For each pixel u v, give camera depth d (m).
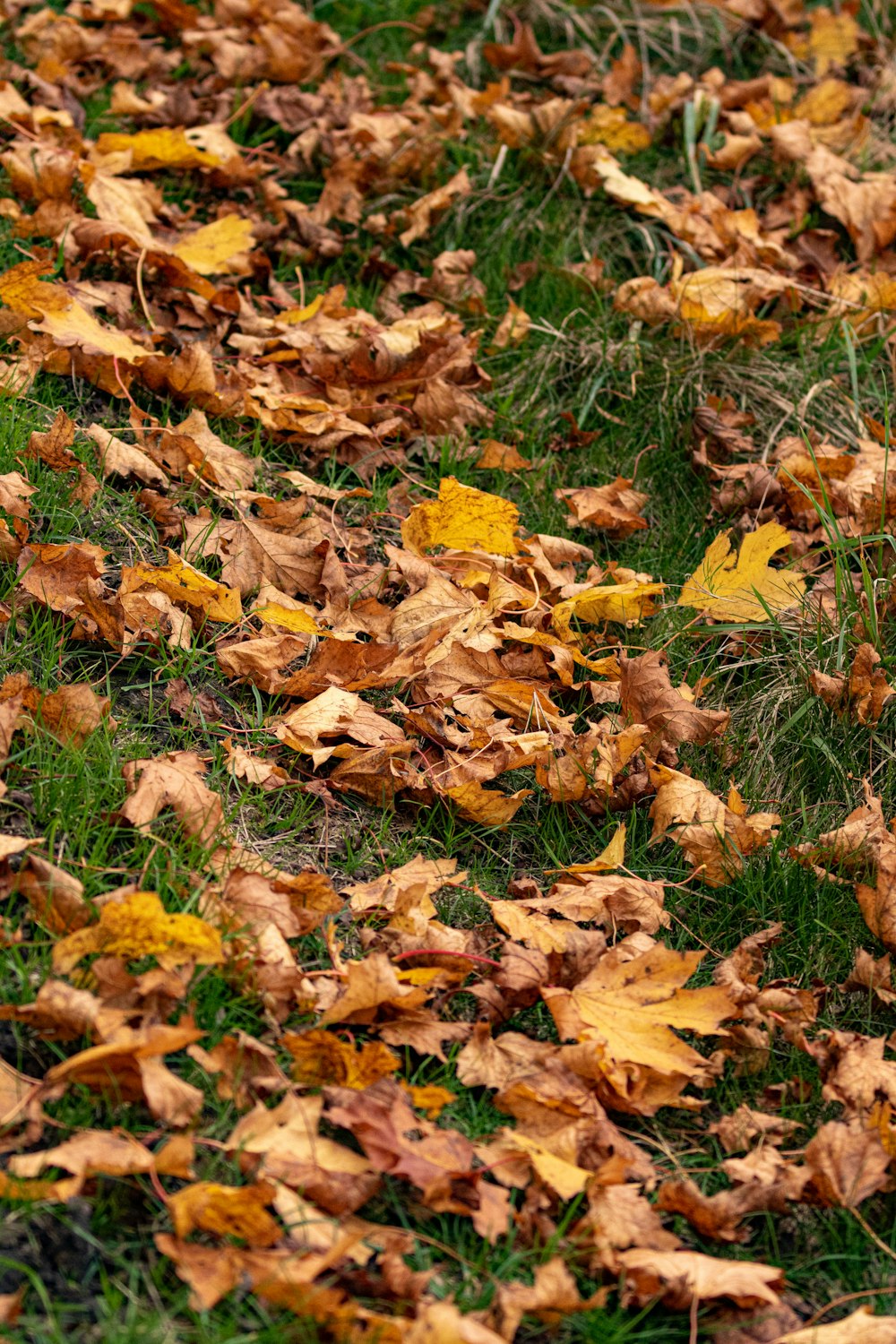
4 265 3.12
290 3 4.24
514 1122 1.83
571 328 3.51
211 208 3.64
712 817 2.31
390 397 3.16
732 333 3.40
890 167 4.07
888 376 3.47
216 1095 1.72
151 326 3.07
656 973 1.98
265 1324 1.51
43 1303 1.47
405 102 4.01
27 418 2.68
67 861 1.92
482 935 2.07
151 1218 1.58
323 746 2.35
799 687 2.59
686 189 3.94
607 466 3.19
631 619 2.73
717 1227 1.73
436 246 3.68
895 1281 1.77
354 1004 1.81
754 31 4.48
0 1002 1.74
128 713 2.26
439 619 2.55
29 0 4.01
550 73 4.22
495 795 2.26
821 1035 2.06
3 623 2.27
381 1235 1.61
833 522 2.75
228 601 2.39
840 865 2.31
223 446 2.81
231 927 1.89
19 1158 1.52
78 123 3.67
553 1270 1.56
